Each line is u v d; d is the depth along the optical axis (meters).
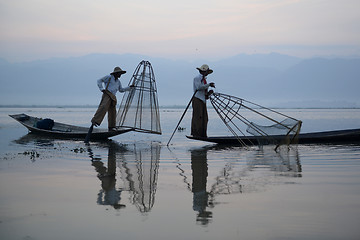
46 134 12.84
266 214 3.81
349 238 3.15
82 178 5.70
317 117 34.38
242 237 3.21
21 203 4.27
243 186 5.10
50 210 4.00
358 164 6.74
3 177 5.75
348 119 29.05
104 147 9.87
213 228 3.43
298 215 3.76
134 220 3.67
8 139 11.85
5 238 3.22
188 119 27.98
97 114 10.83
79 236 3.26
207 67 9.81
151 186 5.15
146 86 11.42
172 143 11.01
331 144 10.16
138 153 8.65
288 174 5.92
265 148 9.48
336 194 4.55
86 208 4.07
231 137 10.39
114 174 6.03
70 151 8.93
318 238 3.17
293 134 9.38
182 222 3.60
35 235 3.29
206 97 9.99
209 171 6.29
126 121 11.42
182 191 4.85
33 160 7.49
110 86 10.95
